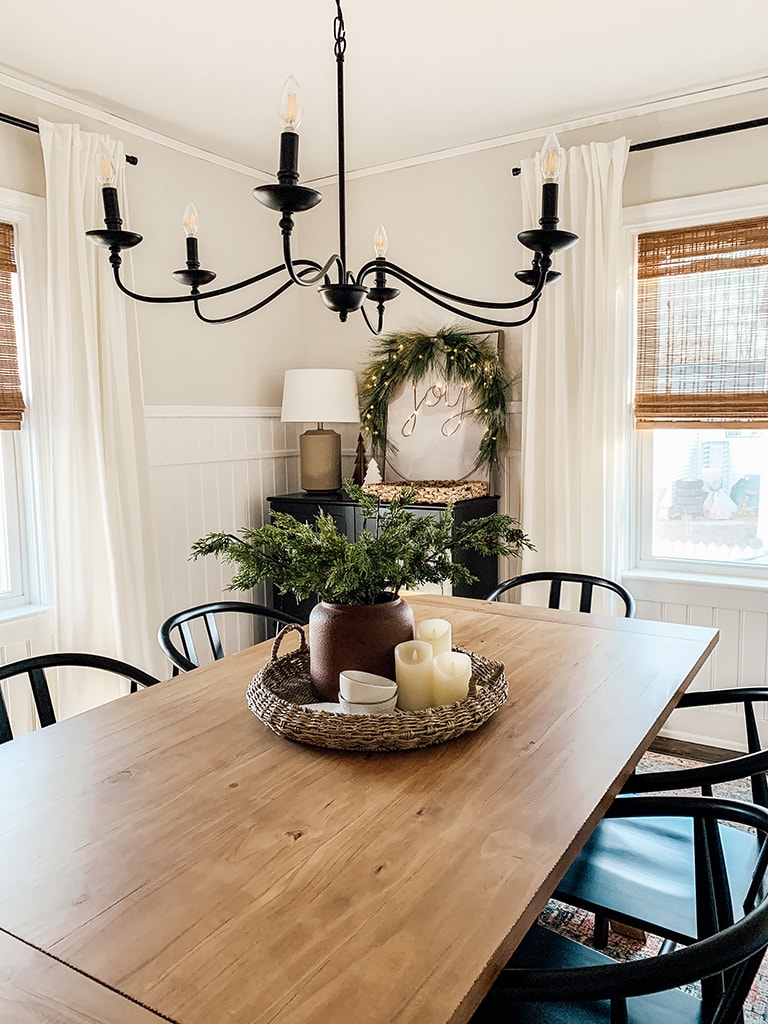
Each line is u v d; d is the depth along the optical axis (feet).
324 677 5.29
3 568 9.77
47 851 3.67
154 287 11.28
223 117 10.69
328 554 5.13
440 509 10.94
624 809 4.35
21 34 8.35
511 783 4.27
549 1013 3.92
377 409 12.96
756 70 9.64
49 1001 2.70
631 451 11.44
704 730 10.89
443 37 8.61
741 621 10.52
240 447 12.87
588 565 11.00
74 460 9.74
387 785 4.28
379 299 6.89
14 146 9.36
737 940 2.85
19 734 9.53
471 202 12.13
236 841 3.72
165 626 7.14
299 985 2.75
